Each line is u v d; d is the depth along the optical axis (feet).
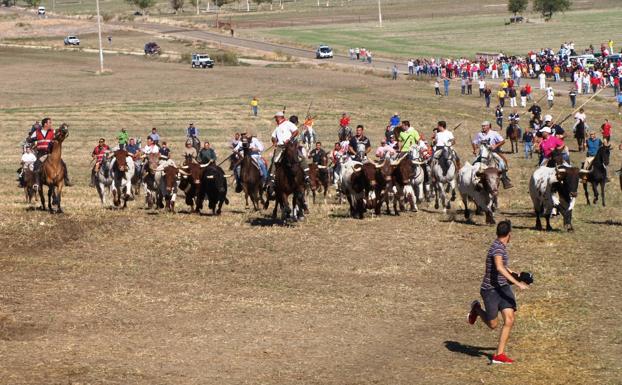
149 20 601.62
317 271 72.59
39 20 597.52
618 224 95.50
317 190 122.52
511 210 107.34
